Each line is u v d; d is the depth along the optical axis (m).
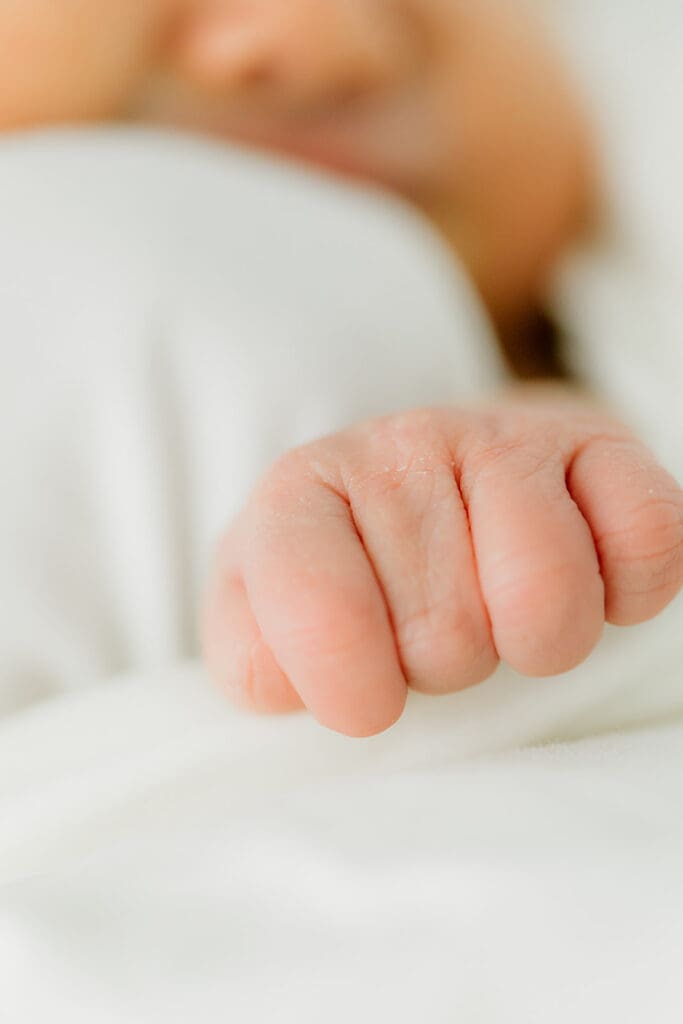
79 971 0.19
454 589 0.20
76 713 0.22
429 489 0.21
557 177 0.44
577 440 0.21
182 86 0.36
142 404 0.24
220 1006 0.19
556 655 0.20
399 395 0.25
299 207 0.26
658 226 0.42
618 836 0.19
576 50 0.47
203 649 0.22
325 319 0.25
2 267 0.24
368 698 0.20
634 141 0.44
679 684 0.22
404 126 0.40
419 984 0.18
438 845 0.19
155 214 0.25
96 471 0.24
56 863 0.21
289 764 0.21
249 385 0.24
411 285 0.26
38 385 0.23
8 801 0.21
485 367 0.29
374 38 0.38
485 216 0.42
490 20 0.44
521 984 0.18
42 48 0.34
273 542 0.20
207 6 0.35
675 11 0.48
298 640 0.20
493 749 0.21
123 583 0.24
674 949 0.18
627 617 0.21
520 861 0.19
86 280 0.24
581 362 0.39
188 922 0.19
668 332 0.36
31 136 0.27
